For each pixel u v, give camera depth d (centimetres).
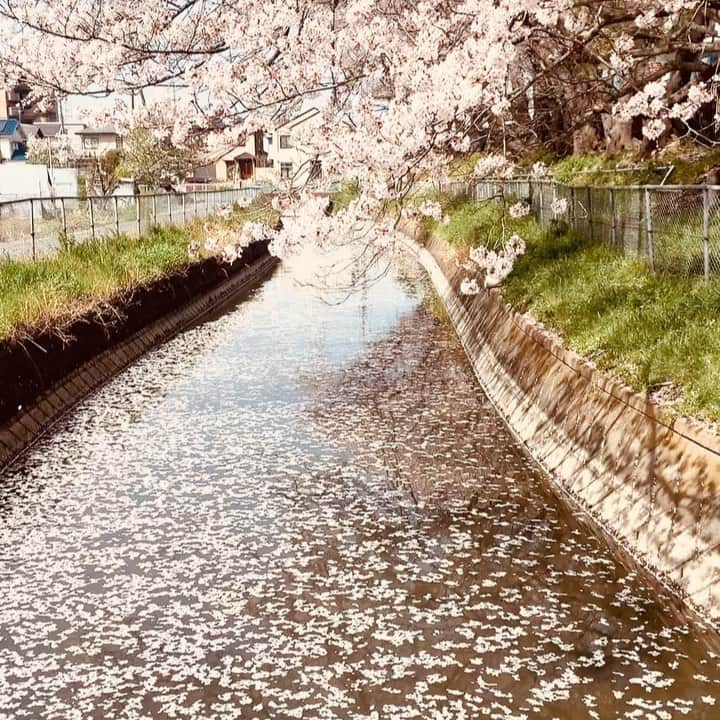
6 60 1077
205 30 1071
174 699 573
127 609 692
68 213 2323
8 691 587
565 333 1099
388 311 2083
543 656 609
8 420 1081
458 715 545
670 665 591
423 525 842
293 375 1458
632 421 820
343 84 1023
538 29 988
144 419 1209
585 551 773
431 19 1000
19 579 745
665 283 1034
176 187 4062
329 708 557
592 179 2105
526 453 1046
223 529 841
